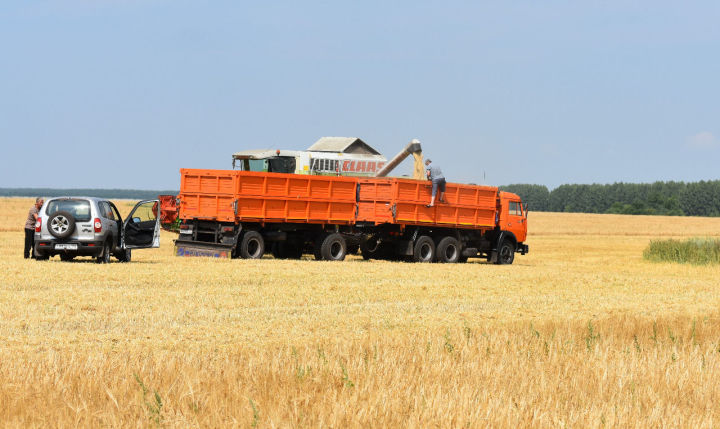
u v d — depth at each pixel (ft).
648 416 32.35
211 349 47.85
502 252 142.51
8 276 83.92
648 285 101.60
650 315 69.46
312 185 124.88
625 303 80.43
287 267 105.50
